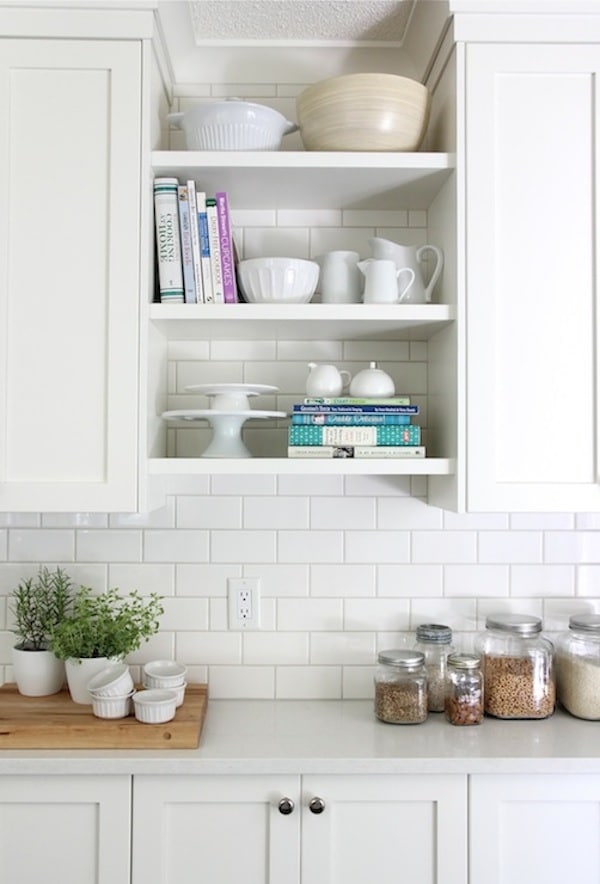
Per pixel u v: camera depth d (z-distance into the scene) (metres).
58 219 1.57
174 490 1.89
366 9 1.76
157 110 1.71
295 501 1.90
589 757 1.50
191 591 1.89
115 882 1.49
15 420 1.56
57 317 1.57
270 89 1.93
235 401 1.70
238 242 1.92
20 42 1.57
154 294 1.68
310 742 1.58
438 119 1.78
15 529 1.88
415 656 1.71
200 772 1.48
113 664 1.70
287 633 1.89
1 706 1.68
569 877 1.52
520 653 1.75
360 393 1.69
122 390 1.57
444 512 1.91
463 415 1.60
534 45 1.62
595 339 1.61
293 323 1.68
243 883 1.50
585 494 1.60
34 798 1.49
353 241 1.92
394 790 1.51
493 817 1.51
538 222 1.61
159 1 1.57
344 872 1.51
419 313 1.63
